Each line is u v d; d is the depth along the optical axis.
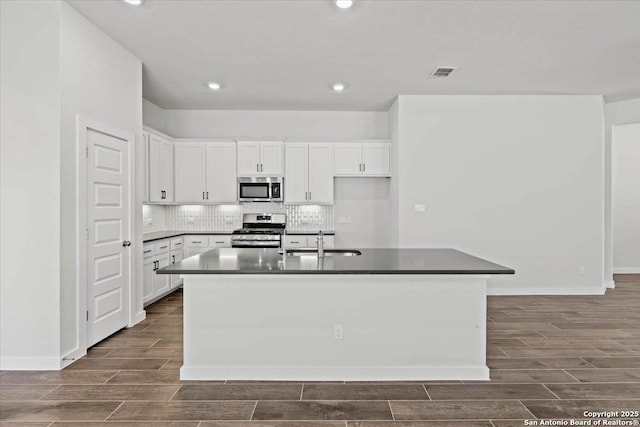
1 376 2.89
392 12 3.23
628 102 5.87
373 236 6.51
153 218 6.05
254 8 3.16
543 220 5.59
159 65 4.40
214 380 2.83
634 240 7.54
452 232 5.57
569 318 4.41
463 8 3.17
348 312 2.85
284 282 2.84
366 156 6.15
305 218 6.50
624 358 3.26
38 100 2.99
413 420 2.31
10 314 3.01
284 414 2.38
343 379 2.84
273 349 2.85
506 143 5.56
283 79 4.89
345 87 5.20
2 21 3.01
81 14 3.24
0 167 3.00
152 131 5.39
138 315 4.21
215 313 2.84
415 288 2.85
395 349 2.86
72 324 3.16
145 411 2.41
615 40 3.78
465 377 2.85
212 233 6.01
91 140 3.39
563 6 3.14
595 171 5.58
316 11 3.21
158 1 3.05
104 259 3.61
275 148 6.16
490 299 5.30
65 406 2.46
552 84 5.09
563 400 2.55
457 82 4.99
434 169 5.55
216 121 6.43
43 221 2.99
